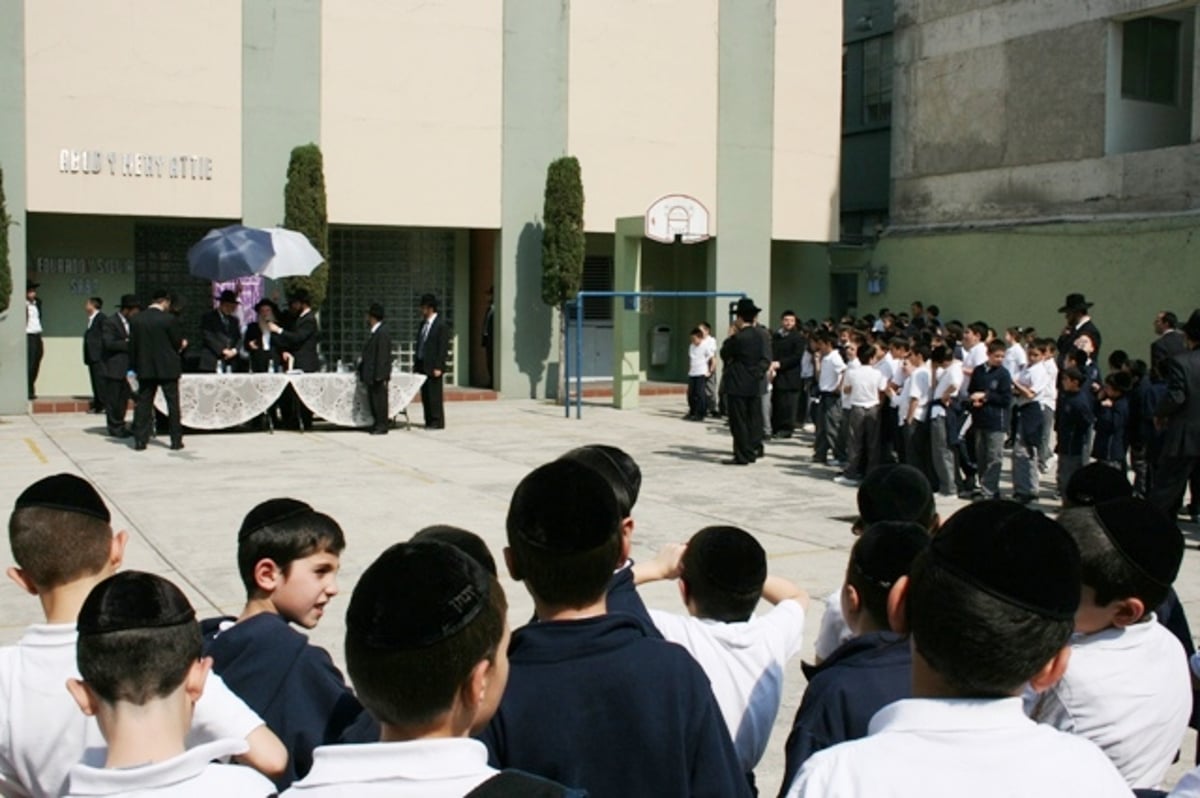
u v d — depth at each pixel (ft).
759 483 46.32
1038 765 6.88
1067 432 40.11
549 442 56.44
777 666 12.14
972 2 78.95
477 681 7.36
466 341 78.48
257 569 12.21
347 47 68.64
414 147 70.59
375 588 7.35
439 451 52.90
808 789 7.10
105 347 54.75
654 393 80.33
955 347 57.67
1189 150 65.62
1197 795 7.97
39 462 47.83
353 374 58.70
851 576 11.27
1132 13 68.85
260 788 8.32
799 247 87.66
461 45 71.41
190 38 64.69
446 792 7.08
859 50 94.58
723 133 79.15
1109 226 69.05
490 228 73.31
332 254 75.31
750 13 79.51
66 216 67.15
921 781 6.82
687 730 9.31
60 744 10.08
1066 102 73.00
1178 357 35.40
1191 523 39.68
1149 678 10.33
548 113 73.97
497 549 33.86
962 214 80.18
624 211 76.43
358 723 9.57
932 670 7.20
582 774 9.11
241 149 66.08
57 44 61.82
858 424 45.55
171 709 8.47
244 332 63.10
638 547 34.60
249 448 52.75
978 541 7.05
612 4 75.41
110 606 8.38
